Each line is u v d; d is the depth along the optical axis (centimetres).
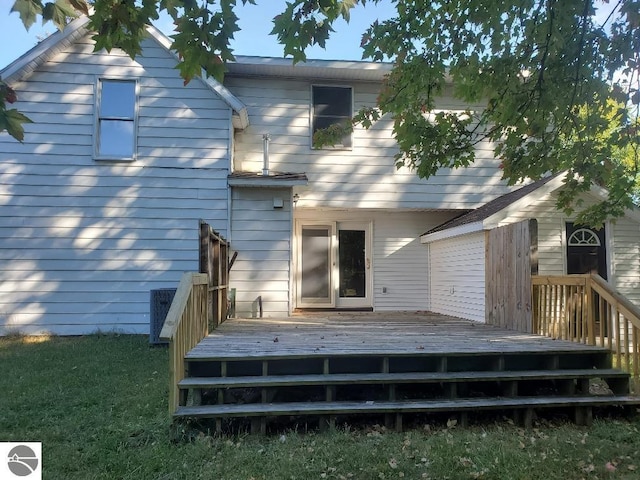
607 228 849
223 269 749
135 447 348
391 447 354
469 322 767
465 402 413
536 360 474
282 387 441
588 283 512
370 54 511
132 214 854
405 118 538
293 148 984
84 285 835
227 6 269
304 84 995
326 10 302
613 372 457
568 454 344
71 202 840
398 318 841
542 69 440
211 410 378
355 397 448
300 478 303
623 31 423
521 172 525
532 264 616
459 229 852
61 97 845
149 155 862
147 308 848
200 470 313
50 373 546
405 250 1082
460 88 514
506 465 323
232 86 980
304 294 1055
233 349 452
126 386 494
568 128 502
